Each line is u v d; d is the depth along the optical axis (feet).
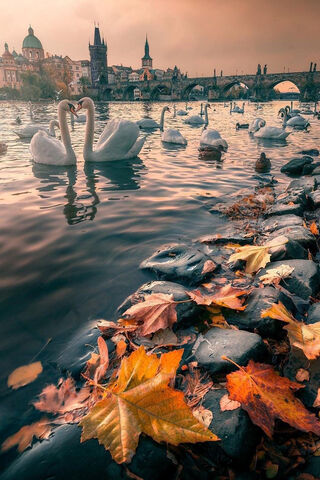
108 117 103.09
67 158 28.84
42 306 8.68
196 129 67.31
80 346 7.10
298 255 10.69
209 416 4.91
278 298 7.88
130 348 6.94
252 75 358.23
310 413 4.77
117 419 4.58
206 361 6.19
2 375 6.41
